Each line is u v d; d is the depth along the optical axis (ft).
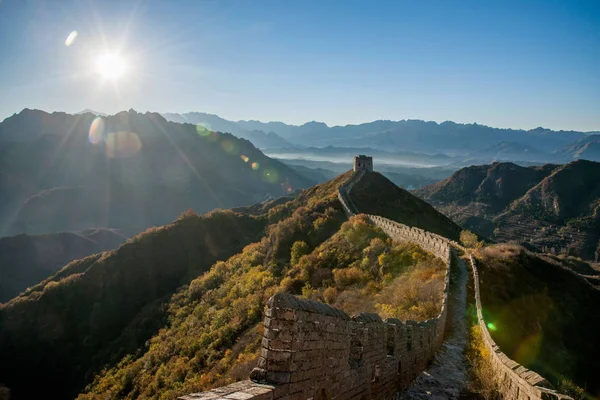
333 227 192.54
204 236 290.35
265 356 22.04
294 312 22.12
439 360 53.26
